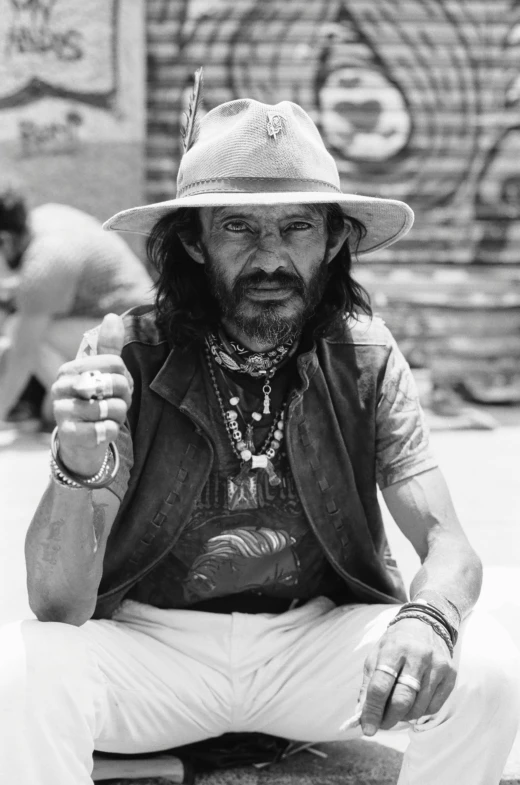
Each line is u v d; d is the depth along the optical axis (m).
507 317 8.19
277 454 2.35
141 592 2.43
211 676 2.32
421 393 7.72
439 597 2.08
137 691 2.25
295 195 2.14
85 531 2.02
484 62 7.85
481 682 2.02
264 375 2.34
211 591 2.38
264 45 7.68
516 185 8.05
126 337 2.34
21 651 1.95
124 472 2.21
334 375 2.38
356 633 2.29
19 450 6.27
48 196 7.39
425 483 2.36
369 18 7.72
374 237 2.53
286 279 2.24
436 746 2.07
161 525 2.31
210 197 2.17
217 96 7.68
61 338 6.33
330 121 7.82
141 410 2.30
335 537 2.37
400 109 7.86
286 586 2.41
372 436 2.38
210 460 2.31
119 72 7.35
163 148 7.71
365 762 2.55
